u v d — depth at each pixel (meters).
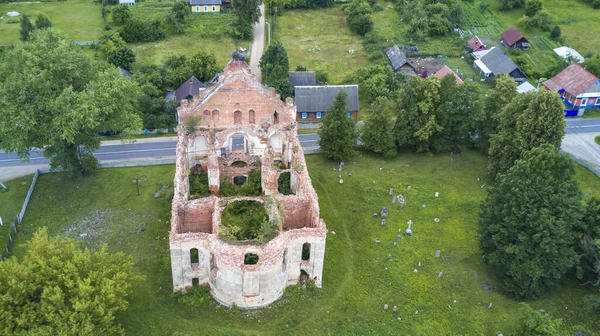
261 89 73.38
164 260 65.88
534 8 141.12
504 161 80.31
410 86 88.00
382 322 59.12
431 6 139.88
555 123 75.12
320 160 89.38
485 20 144.50
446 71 113.50
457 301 62.06
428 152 91.88
